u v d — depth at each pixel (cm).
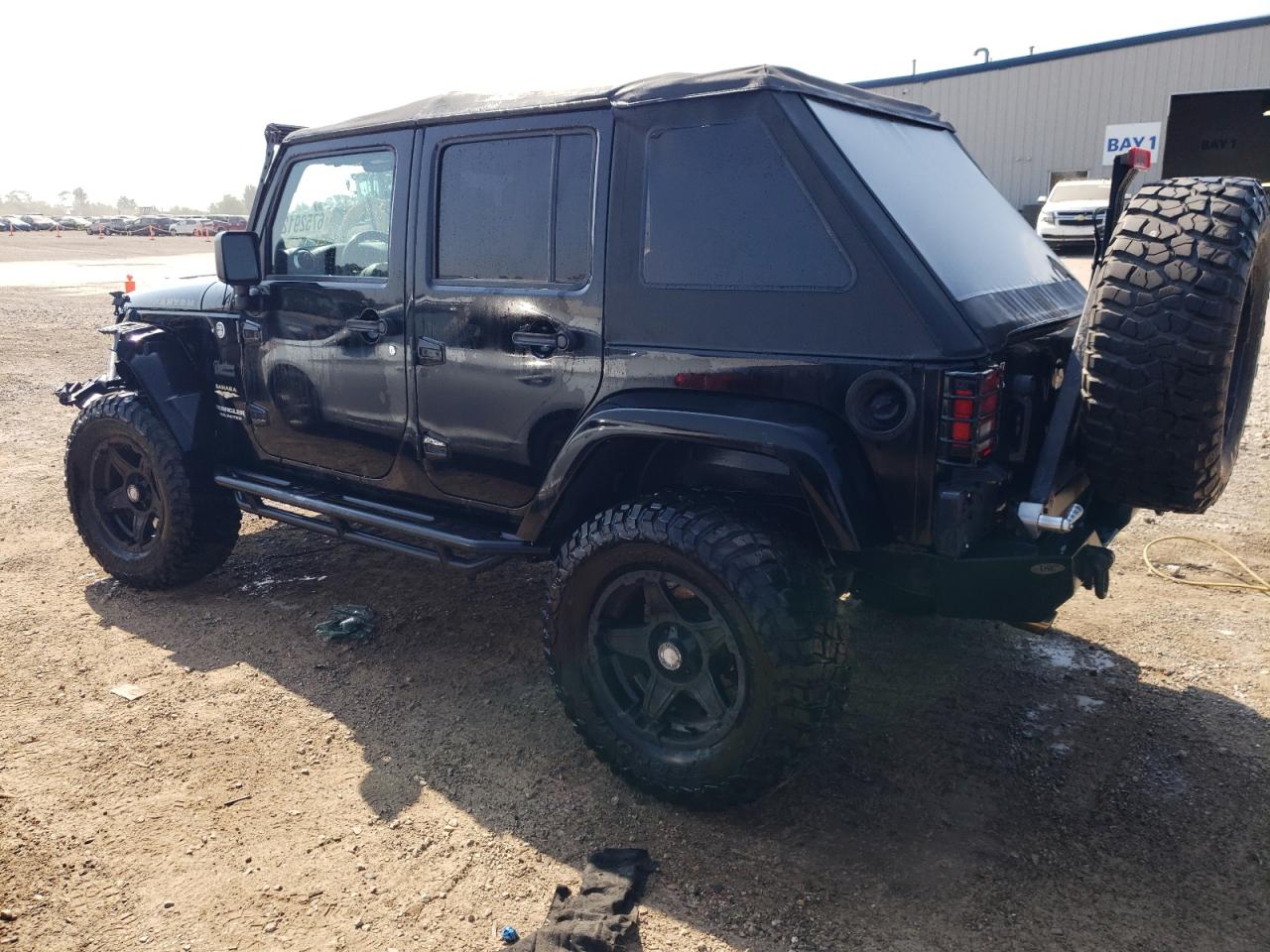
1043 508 261
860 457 263
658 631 293
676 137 291
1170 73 2355
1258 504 547
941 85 2694
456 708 363
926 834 285
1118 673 374
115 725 351
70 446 473
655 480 317
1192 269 250
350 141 377
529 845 286
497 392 336
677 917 255
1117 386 258
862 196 264
